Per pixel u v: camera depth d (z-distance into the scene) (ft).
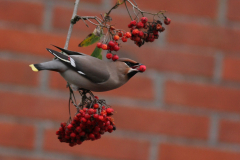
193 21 15.79
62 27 15.69
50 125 15.61
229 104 15.74
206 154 15.70
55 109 15.61
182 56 15.74
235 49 15.80
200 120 15.71
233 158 15.71
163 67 15.71
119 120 15.64
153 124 15.66
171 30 15.76
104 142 15.65
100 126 14.46
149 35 14.56
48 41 15.66
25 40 15.64
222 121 15.72
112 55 14.57
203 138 15.71
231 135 15.72
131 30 14.56
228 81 15.76
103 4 15.72
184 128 15.69
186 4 15.80
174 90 15.70
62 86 15.62
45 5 15.69
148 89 15.67
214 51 15.79
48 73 15.62
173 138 15.69
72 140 14.51
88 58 14.70
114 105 15.64
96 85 14.70
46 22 15.69
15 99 15.60
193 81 15.74
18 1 15.67
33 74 15.61
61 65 14.62
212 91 15.74
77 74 14.64
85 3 15.70
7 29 15.64
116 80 14.76
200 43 15.78
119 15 15.71
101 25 14.49
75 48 15.65
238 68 15.79
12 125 15.58
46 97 15.61
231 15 15.83
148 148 15.66
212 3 15.83
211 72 15.76
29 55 15.64
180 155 15.67
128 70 14.78
